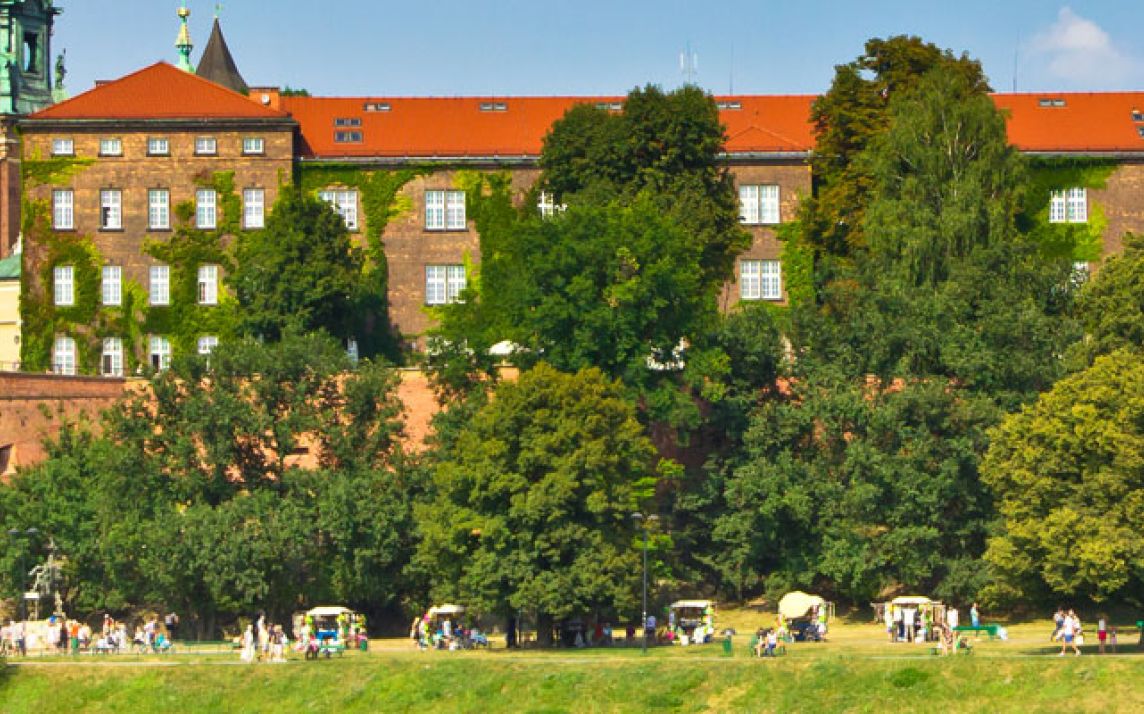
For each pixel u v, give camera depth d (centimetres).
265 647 9525
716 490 11669
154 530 10694
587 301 11600
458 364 12081
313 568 10981
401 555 11081
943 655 8862
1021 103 14900
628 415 10581
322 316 13338
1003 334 11750
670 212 13300
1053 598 9556
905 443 11281
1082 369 11244
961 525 11150
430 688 8831
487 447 10225
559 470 10138
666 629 10462
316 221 13438
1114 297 11350
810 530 11312
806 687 8550
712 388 11738
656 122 13538
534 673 8881
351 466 11425
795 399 12000
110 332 13925
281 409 11562
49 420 12169
